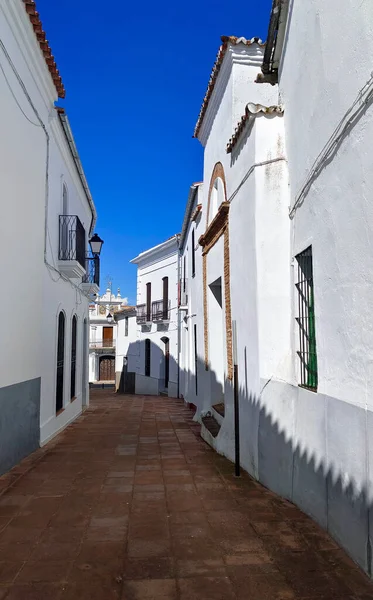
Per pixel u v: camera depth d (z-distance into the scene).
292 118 5.57
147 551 3.89
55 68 8.16
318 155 4.50
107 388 34.72
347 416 3.69
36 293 8.13
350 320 3.70
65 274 10.58
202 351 11.25
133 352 28.27
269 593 3.21
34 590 3.27
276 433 5.51
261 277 6.00
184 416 13.23
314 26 4.62
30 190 7.68
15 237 6.91
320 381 4.35
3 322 6.41
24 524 4.52
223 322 9.70
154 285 24.61
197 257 12.13
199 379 11.89
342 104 3.90
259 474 6.01
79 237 10.85
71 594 3.22
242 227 6.96
